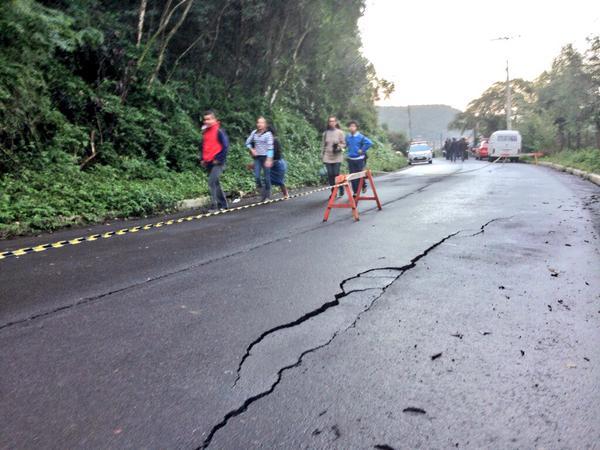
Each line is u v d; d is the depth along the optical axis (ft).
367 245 19.84
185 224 26.08
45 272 16.57
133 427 7.82
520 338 10.89
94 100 37.60
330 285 14.71
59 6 38.50
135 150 40.50
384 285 14.66
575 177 56.39
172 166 44.37
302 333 11.32
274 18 53.31
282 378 9.30
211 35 51.78
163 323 11.96
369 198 29.96
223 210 31.27
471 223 24.23
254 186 43.01
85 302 13.51
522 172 63.36
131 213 30.48
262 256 18.40
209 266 17.08
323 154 35.63
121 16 44.62
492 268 16.33
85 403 8.51
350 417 8.04
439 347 10.51
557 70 82.74
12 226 24.04
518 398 8.51
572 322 11.75
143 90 43.32
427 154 114.32
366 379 9.22
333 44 64.13
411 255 18.03
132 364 9.89
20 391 8.89
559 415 8.01
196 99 52.75
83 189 30.48
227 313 12.57
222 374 9.46
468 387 8.89
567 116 86.58
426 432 7.63
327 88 81.10
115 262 17.87
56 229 25.82
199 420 8.02
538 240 20.45
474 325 11.64
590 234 21.56
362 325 11.73
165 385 9.08
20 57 31.53
